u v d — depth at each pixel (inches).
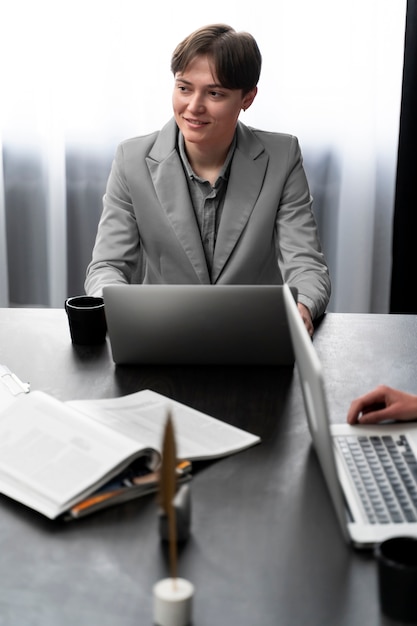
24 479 48.1
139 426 55.2
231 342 66.6
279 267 94.6
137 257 92.4
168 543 43.8
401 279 133.9
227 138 86.9
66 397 61.4
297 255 88.1
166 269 90.1
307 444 54.5
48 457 49.4
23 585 40.5
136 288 65.1
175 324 66.1
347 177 133.0
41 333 74.5
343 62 130.0
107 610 38.8
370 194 133.3
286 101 131.6
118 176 91.4
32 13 128.7
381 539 43.0
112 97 131.3
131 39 129.3
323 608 38.8
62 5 128.5
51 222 133.9
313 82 130.8
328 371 65.9
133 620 38.1
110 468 47.2
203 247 90.4
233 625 37.7
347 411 58.7
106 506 47.0
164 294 65.2
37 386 63.2
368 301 136.1
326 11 128.3
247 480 50.0
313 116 132.1
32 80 130.4
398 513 45.2
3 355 69.2
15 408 54.3
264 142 91.7
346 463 50.4
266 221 89.3
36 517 46.2
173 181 88.6
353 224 134.3
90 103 131.5
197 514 46.4
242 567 41.7
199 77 83.3
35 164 133.4
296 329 48.0
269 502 47.6
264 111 131.2
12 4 128.6
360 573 41.3
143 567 41.8
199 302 65.3
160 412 57.8
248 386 63.7
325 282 85.0
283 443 54.6
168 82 130.7
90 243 136.2
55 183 132.3
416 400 56.1
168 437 35.4
